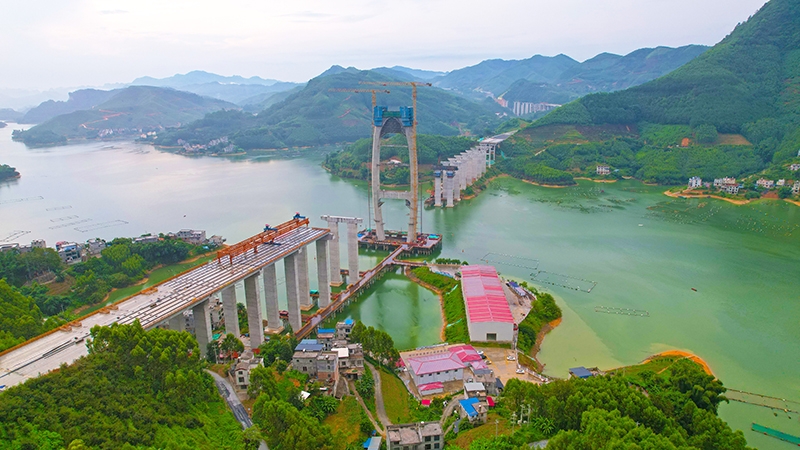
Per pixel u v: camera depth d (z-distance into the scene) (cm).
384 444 9538
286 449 8706
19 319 13138
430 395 11812
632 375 12619
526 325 15488
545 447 8400
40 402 8369
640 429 8188
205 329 12800
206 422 9456
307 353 11506
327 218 19875
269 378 10331
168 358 9988
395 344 15162
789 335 15275
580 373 12650
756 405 11950
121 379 9556
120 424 8300
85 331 11356
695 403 10544
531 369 13188
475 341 14600
